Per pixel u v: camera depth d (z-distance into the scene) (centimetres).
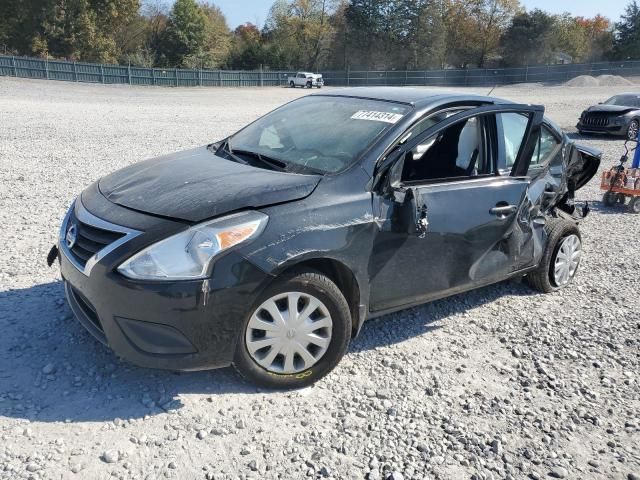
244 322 332
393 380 381
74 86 4034
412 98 445
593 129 1916
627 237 751
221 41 7400
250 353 342
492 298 528
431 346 430
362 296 376
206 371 372
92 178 938
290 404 347
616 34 8006
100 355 381
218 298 318
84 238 345
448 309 497
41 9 5472
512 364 414
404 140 404
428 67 7525
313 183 363
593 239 737
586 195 1011
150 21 7444
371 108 440
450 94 459
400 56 7500
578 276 596
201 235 319
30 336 399
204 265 316
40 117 1814
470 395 371
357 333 385
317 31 7744
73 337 401
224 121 1994
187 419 326
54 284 488
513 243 466
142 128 1672
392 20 7394
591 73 6650
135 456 296
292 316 348
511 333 460
